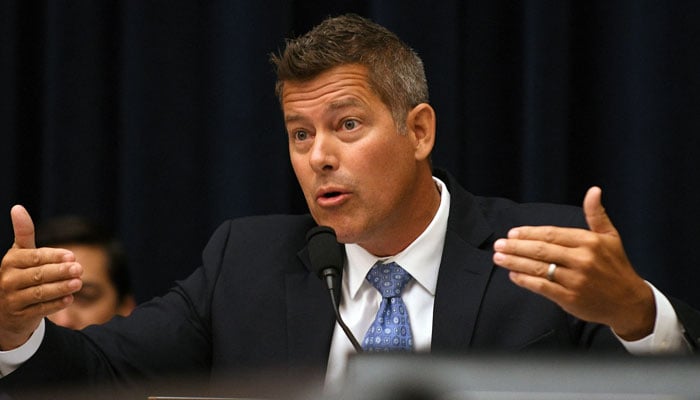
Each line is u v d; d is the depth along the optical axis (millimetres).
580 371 3127
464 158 11992
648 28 11359
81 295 10719
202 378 8367
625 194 11438
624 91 11492
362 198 7738
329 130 7746
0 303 6535
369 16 11953
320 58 7684
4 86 12508
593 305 6266
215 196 11969
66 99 12461
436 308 8039
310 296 8398
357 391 3146
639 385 3084
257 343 8305
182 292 8773
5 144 12469
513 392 3117
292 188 12266
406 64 8070
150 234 12125
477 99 12156
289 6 11953
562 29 11484
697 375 3074
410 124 8031
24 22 13023
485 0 12164
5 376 7062
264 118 11828
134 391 7957
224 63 11938
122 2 12375
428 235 8281
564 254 6109
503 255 6199
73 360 7473
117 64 12656
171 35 12250
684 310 6867
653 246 11250
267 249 8844
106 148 12711
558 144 11422
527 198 11430
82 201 12477
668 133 11305
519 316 7922
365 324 8219
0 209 12406
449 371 3172
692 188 11273
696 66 11289
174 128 12211
